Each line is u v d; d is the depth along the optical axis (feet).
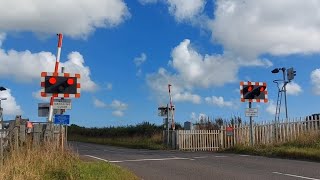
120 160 60.39
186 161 59.11
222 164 55.06
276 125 79.15
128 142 117.50
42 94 52.60
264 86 78.95
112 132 156.04
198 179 41.88
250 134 80.23
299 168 50.19
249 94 78.33
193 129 101.91
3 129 46.47
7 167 35.94
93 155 69.15
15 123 47.19
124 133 149.28
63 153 45.80
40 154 41.70
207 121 107.34
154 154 72.08
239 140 86.12
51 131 50.70
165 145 99.76
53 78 52.60
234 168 50.67
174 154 72.02
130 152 78.18
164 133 103.60
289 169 49.29
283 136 77.82
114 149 91.04
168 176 43.98
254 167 51.57
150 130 139.64
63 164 40.14
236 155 69.82
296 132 75.61
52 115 53.42
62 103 53.57
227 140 90.12
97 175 37.76
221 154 72.43
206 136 93.20
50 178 35.17
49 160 40.27
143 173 46.21
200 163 56.39
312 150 64.85
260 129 81.92
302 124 75.00
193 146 93.25
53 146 45.78
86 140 146.00
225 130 91.20
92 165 43.06
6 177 33.40
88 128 177.37
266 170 48.49
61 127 53.57
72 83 53.31
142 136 134.21
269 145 76.23
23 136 47.03
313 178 42.01
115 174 39.32
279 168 50.31
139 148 100.94
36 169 36.45
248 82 78.69
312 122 73.51
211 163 56.34
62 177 36.04
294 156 63.93
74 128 181.06
